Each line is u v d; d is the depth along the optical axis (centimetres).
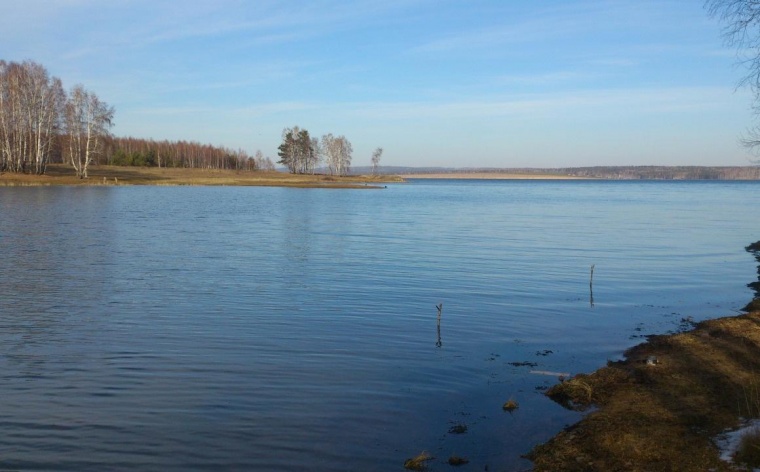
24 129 7125
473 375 1039
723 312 1538
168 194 6588
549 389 964
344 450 760
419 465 719
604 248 2777
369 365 1084
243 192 7831
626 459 703
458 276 1988
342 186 10544
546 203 6888
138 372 1027
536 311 1524
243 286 1761
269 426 827
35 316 1385
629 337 1290
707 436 759
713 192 11450
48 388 951
